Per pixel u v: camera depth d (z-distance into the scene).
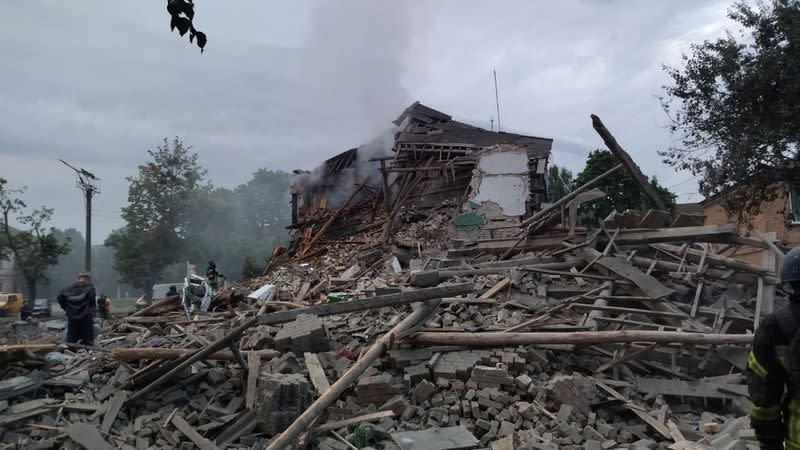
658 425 5.93
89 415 6.46
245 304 12.15
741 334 7.41
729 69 16.73
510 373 6.91
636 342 7.32
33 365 7.46
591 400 6.38
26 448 5.88
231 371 7.24
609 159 27.64
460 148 20.36
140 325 11.44
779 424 2.68
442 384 6.76
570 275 9.43
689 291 8.91
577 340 7.12
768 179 16.75
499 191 18.05
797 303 2.62
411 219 19.61
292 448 5.58
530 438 5.69
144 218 44.47
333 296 10.51
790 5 16.17
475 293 9.25
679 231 9.64
